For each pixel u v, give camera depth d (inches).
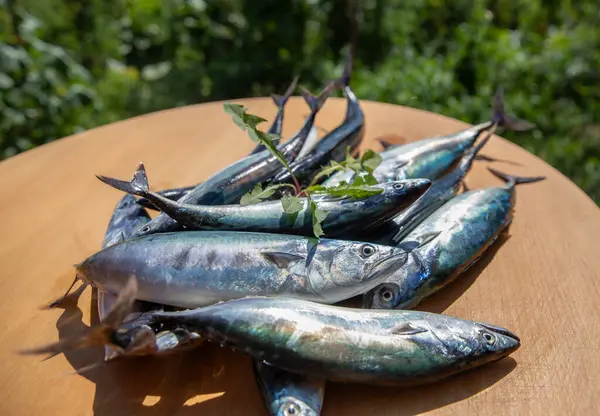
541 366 10.5
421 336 9.8
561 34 32.4
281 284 10.4
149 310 10.7
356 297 11.6
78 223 14.4
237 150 16.9
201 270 10.4
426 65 29.7
